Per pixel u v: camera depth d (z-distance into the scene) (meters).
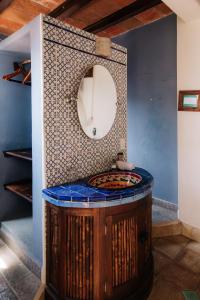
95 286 1.84
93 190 1.94
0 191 3.08
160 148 3.66
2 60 2.93
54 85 2.08
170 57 3.42
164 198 3.66
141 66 3.82
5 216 3.15
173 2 2.43
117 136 2.80
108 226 1.81
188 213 3.15
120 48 2.73
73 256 1.86
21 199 3.26
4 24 3.43
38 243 2.21
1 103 3.00
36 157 2.14
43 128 2.03
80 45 2.26
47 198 1.91
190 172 3.07
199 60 2.87
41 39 1.97
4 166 3.09
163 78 3.53
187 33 2.95
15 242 2.70
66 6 2.88
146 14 3.39
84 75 2.28
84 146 2.40
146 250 2.21
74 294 1.89
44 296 2.12
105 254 1.83
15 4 3.04
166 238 3.15
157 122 3.67
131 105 4.04
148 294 2.17
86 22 3.48
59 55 2.10
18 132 3.17
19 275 2.36
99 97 2.46
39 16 1.97
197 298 2.14
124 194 1.83
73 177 2.28
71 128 2.25
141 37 3.77
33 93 2.12
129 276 1.98
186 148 3.08
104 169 2.64
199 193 3.01
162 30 3.48
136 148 4.03
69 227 1.84
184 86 3.04
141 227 2.06
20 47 2.69
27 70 3.07
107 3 3.01
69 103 2.21
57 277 1.98
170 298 2.14
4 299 2.08
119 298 1.91
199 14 2.70
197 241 3.07
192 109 2.95
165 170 3.62
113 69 2.66
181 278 2.41
